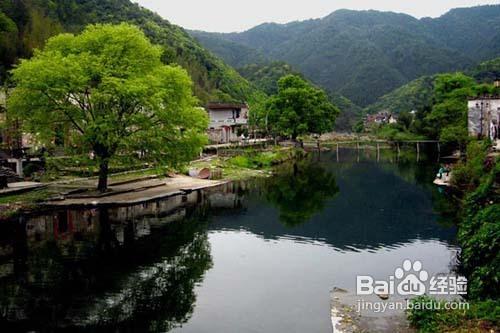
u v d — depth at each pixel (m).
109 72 35.59
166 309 17.55
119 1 152.88
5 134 46.94
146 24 146.12
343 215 34.62
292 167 69.81
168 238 28.33
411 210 35.84
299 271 21.83
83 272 21.94
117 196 37.69
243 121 97.50
